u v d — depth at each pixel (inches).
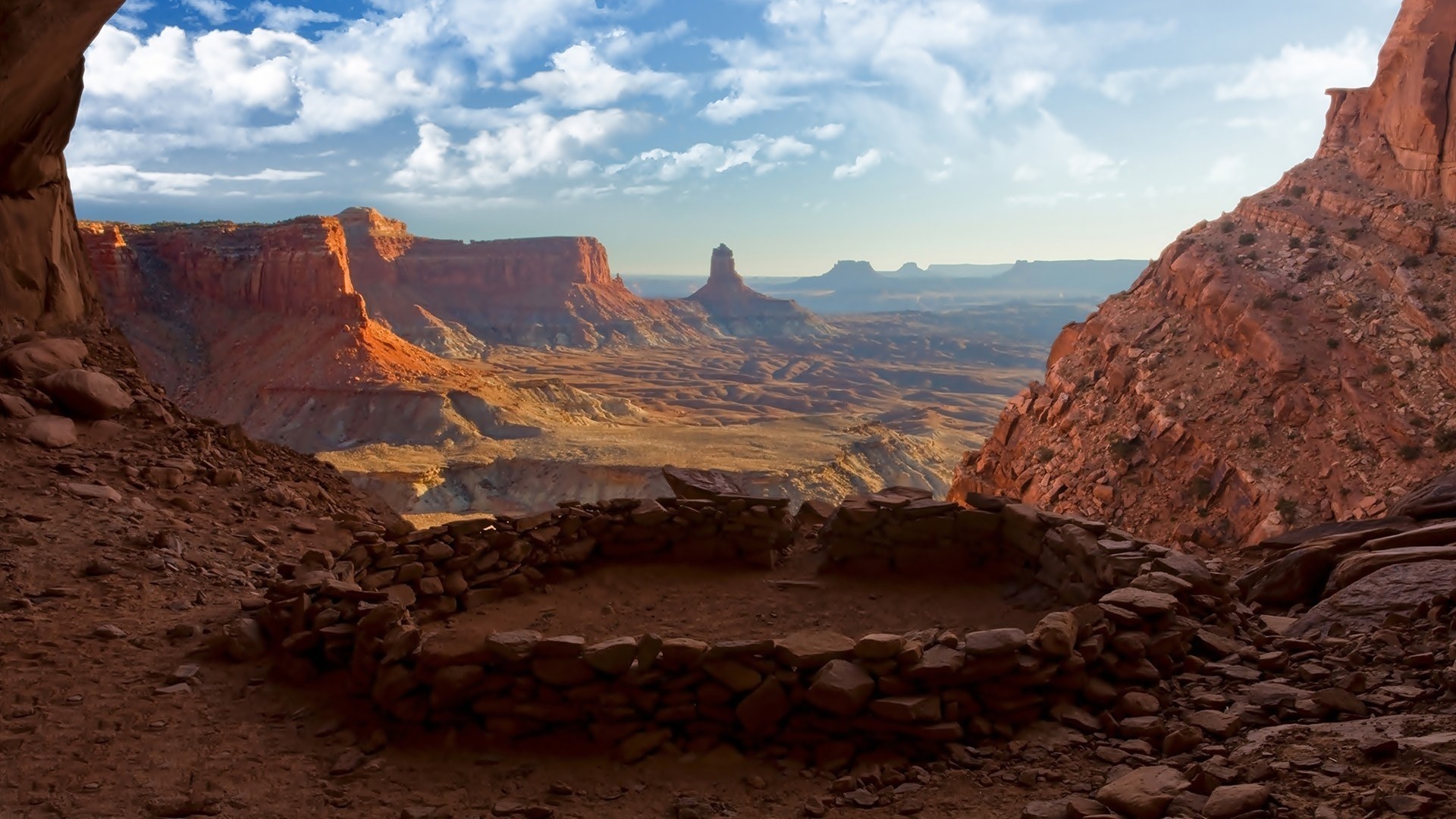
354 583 346.0
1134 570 337.7
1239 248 2038.6
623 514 437.4
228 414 6131.9
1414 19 1952.5
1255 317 1795.0
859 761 255.1
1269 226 2060.8
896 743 257.6
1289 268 1900.8
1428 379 1534.2
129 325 6929.1
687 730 269.4
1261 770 209.8
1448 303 1622.8
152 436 632.4
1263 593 377.7
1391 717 232.5
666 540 436.8
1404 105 1936.5
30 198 762.2
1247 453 1622.8
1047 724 262.2
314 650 319.3
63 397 629.3
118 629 355.6
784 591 399.9
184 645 350.0
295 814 234.7
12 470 529.0
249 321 7116.1
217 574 444.1
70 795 237.1
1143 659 282.5
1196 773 212.5
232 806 236.1
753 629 356.2
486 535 399.2
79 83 768.9
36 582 399.5
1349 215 1946.4
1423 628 296.5
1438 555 346.0
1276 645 307.3
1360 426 1541.6
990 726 260.1
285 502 591.2
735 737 266.5
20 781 243.1
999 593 392.2
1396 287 1711.4
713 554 433.7
